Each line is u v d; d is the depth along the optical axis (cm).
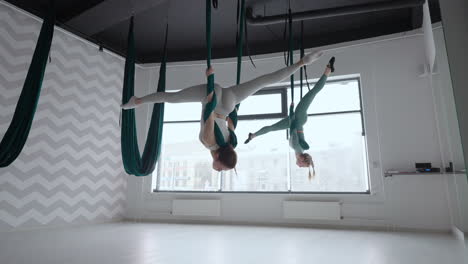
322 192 491
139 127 589
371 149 473
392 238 380
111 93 562
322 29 511
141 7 411
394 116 468
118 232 419
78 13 434
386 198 454
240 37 265
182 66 593
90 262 253
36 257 268
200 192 546
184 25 500
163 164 584
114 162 557
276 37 538
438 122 441
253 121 555
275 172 527
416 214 436
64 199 471
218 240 365
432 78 450
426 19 404
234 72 569
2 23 411
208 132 190
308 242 354
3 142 295
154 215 553
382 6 395
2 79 407
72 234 398
